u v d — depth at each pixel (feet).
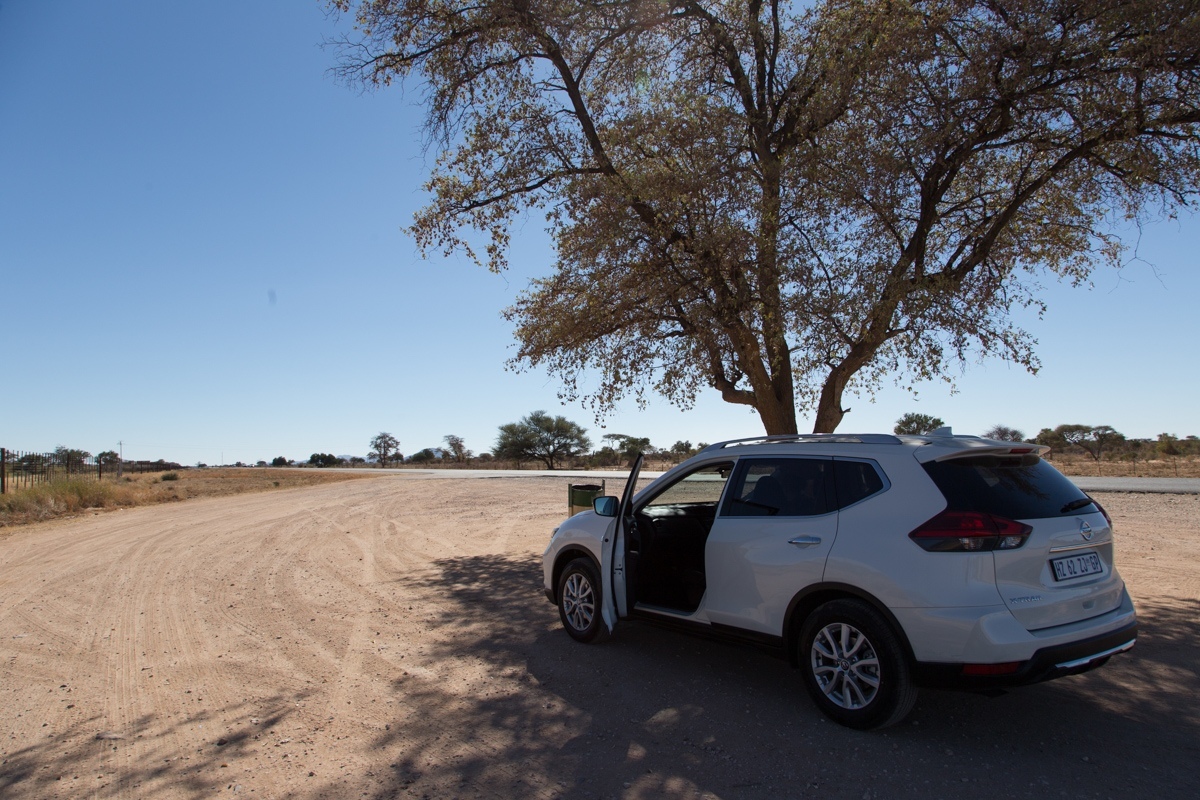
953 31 32.04
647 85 41.19
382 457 385.29
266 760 13.41
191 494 100.32
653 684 17.46
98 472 114.83
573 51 39.63
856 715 14.26
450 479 128.77
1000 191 37.37
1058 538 13.79
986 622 12.86
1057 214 36.58
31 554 39.93
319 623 23.43
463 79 38.24
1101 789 12.00
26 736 14.64
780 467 16.72
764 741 14.06
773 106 38.65
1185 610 23.22
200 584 29.89
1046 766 12.85
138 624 23.40
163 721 15.34
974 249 34.71
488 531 48.14
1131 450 178.09
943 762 13.05
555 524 51.96
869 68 31.35
